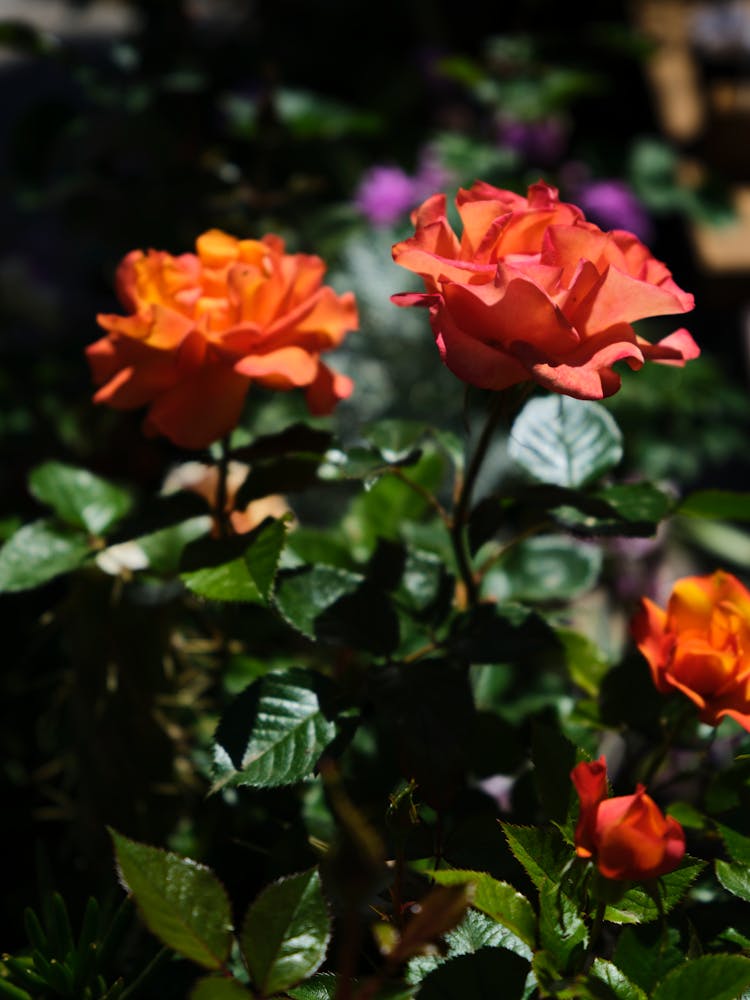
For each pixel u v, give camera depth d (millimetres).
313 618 616
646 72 1995
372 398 1174
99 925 615
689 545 1337
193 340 612
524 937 530
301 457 656
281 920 512
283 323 612
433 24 1855
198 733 749
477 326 564
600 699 643
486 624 620
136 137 1175
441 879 530
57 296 1378
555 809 561
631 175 1571
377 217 1354
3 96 2863
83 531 670
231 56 1270
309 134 1177
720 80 2018
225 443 647
